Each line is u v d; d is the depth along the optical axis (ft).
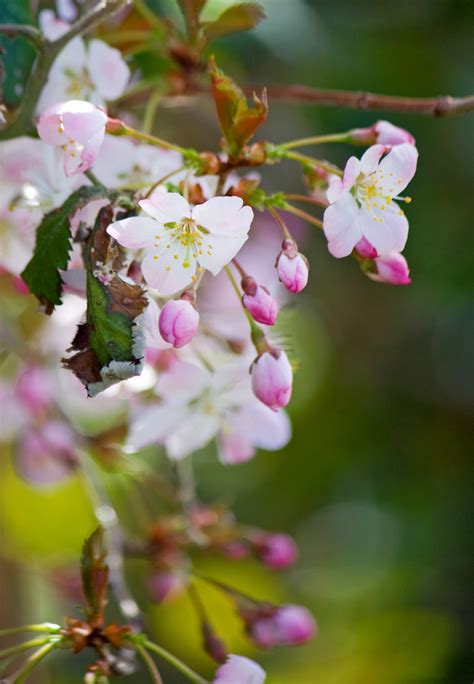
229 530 3.07
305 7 3.35
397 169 2.62
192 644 3.52
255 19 2.88
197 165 2.64
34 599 3.41
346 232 2.61
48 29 2.80
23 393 3.12
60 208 2.64
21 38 2.84
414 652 3.55
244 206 2.59
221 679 2.72
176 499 3.16
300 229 3.86
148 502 3.45
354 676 3.49
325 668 3.51
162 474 3.84
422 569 4.07
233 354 2.81
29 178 2.72
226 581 3.57
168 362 2.80
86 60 2.77
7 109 2.83
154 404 2.87
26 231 2.74
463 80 3.69
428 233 3.84
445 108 2.86
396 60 3.64
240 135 2.63
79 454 3.09
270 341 2.74
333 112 3.58
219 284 3.06
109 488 3.45
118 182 2.72
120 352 2.57
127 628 2.69
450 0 3.63
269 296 2.62
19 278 2.80
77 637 2.68
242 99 2.62
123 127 2.63
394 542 4.28
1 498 3.61
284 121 3.71
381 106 2.89
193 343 2.82
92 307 2.58
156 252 2.57
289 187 3.84
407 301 4.26
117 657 2.71
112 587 2.93
